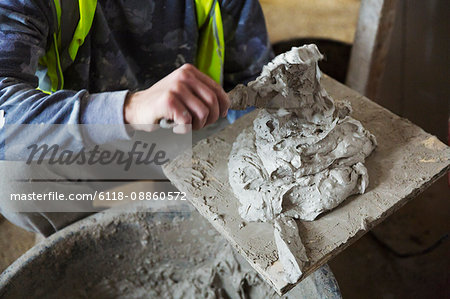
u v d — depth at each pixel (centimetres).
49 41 138
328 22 254
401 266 178
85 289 157
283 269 110
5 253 187
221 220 121
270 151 122
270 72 115
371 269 178
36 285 143
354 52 197
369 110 146
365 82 199
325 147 122
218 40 156
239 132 145
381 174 127
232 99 116
